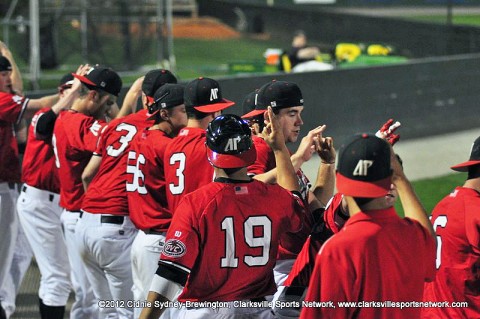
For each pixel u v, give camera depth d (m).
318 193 18.27
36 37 69.25
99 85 24.17
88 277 23.95
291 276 16.73
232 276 16.06
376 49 76.56
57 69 81.69
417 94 62.44
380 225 13.77
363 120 58.12
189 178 19.53
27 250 28.72
